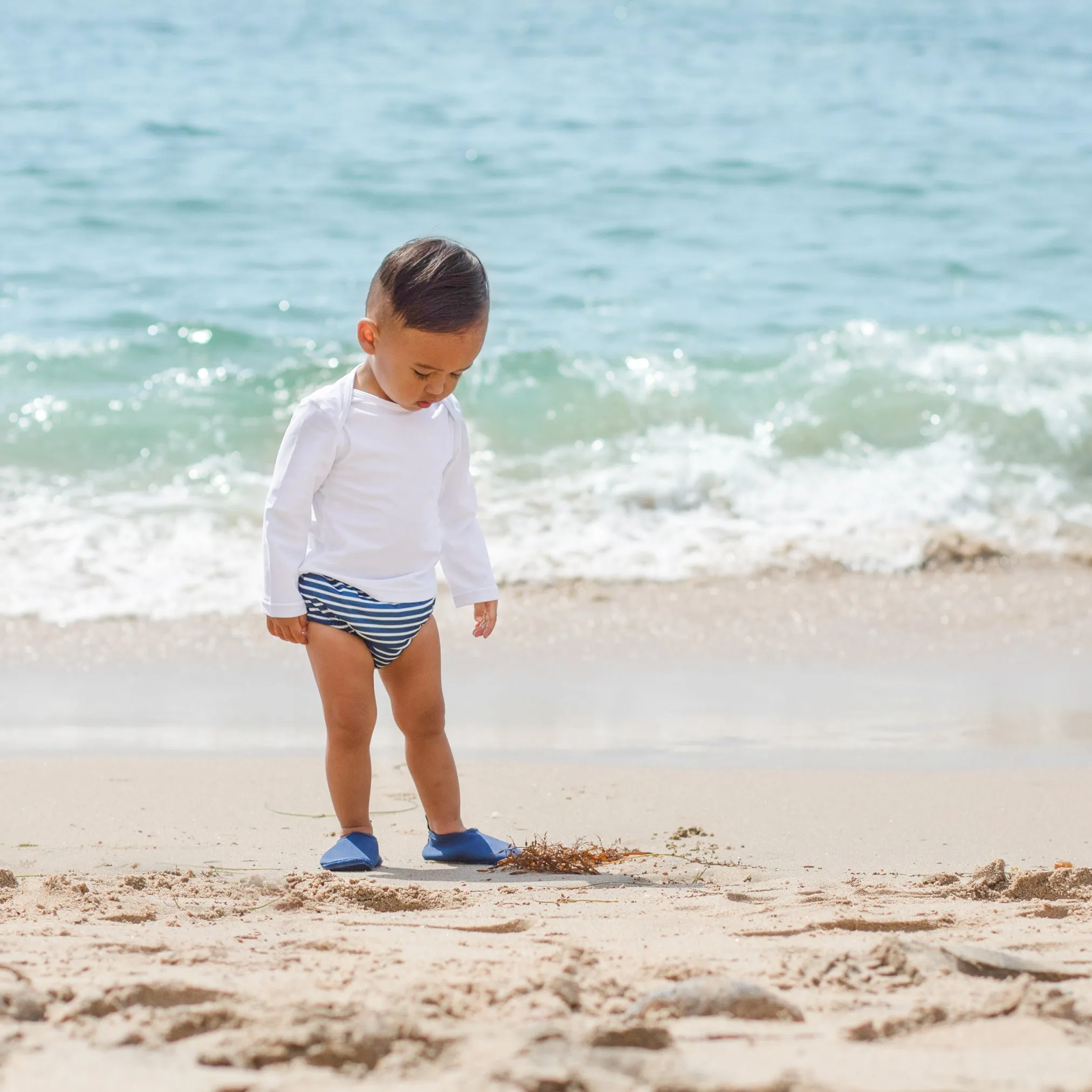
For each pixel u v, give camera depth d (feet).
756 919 10.19
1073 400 34.17
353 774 13.01
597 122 64.39
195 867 12.34
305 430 12.71
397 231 48.37
